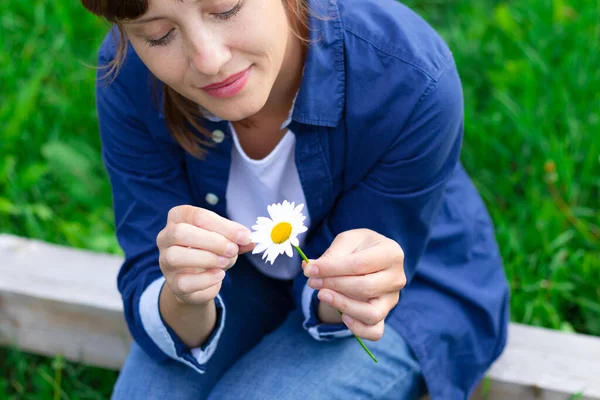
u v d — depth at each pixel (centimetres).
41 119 182
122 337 144
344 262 108
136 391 123
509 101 174
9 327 147
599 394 129
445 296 127
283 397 119
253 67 105
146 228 124
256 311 133
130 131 122
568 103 174
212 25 101
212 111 108
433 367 123
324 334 121
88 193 173
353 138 116
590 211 161
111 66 120
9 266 147
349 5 116
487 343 128
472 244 132
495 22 200
